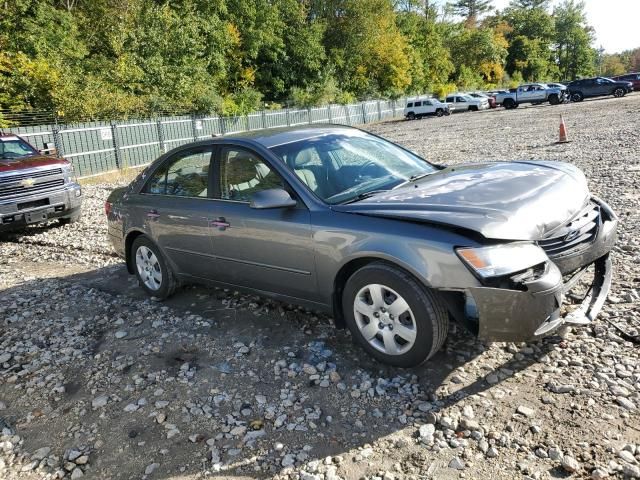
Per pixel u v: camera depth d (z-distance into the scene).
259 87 42.06
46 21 28.23
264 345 4.04
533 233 3.09
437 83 62.25
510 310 2.95
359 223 3.41
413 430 2.88
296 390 3.39
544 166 4.00
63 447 3.11
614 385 3.01
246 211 4.09
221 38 35.69
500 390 3.11
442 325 3.20
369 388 3.31
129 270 5.61
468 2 85.50
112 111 23.67
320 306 3.85
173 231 4.76
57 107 22.48
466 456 2.63
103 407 3.46
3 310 5.41
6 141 9.74
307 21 47.41
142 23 30.56
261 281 4.16
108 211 5.69
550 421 2.80
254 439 2.96
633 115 21.11
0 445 3.18
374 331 3.46
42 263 7.26
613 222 3.71
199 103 29.42
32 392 3.76
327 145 4.34
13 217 8.44
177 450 2.95
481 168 4.11
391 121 43.22
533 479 2.43
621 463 2.44
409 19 60.19
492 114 34.94
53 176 9.03
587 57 96.62
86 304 5.36
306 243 3.67
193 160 4.70
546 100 39.50
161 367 3.89
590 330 3.63
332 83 43.75
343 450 2.80
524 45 81.00
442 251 3.03
